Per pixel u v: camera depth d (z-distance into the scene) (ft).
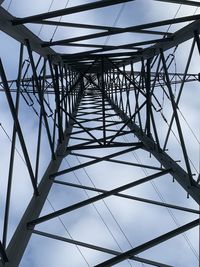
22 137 26.04
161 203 32.07
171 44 34.83
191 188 29.30
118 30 32.04
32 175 28.86
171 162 34.86
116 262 22.59
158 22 30.27
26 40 29.04
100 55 45.29
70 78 64.49
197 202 27.22
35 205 28.96
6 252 22.93
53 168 37.11
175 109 30.58
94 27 36.58
